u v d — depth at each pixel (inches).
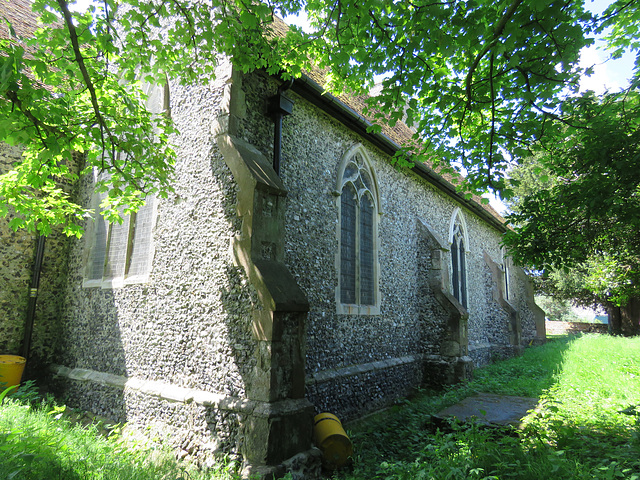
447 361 358.9
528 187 877.8
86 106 179.2
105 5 156.6
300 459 171.6
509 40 132.3
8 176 189.0
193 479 153.6
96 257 300.0
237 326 189.8
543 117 176.4
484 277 586.2
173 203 237.1
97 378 259.9
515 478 131.6
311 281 248.7
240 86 218.2
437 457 154.2
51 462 133.7
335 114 282.0
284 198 210.2
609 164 182.9
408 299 366.3
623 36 184.2
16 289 293.6
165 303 230.5
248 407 173.6
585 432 167.5
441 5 144.3
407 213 382.0
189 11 175.3
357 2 148.7
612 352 446.3
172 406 207.0
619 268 488.7
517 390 304.2
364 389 280.5
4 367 258.8
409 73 168.9
